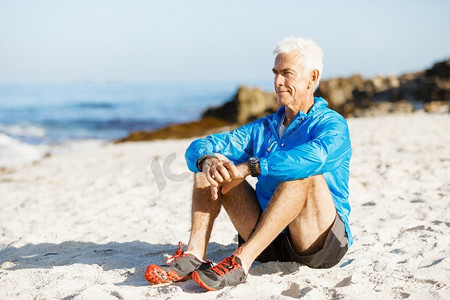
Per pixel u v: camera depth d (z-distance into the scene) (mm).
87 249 4000
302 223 2725
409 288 2646
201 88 116188
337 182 2844
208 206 2850
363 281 2771
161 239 4180
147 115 37875
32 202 6680
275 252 3002
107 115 37500
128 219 5152
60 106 47250
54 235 4621
